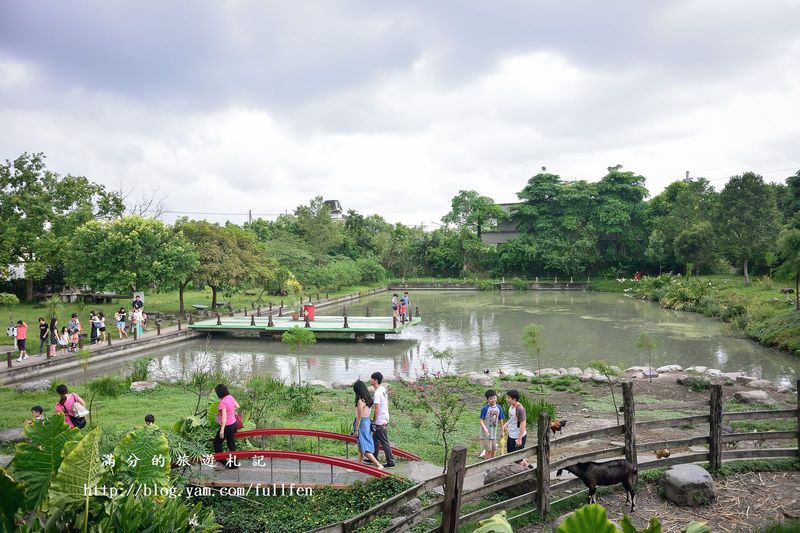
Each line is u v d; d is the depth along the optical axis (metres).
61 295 39.00
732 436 7.45
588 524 3.76
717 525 5.88
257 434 9.45
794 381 17.31
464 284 61.97
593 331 29.17
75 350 21.75
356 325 28.28
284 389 15.84
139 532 5.01
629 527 3.73
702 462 7.45
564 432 11.55
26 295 40.25
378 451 9.48
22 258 37.28
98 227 30.14
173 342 26.78
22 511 4.94
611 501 6.64
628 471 6.35
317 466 9.00
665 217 55.56
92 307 36.00
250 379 16.31
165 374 19.36
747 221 40.56
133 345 24.12
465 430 11.95
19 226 36.22
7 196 36.47
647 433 11.30
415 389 14.82
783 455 7.48
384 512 5.01
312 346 26.05
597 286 57.12
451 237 68.56
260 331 28.48
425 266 70.44
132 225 30.02
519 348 24.84
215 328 27.81
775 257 37.38
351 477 8.38
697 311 36.38
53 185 38.88
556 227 63.09
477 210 70.94
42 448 5.28
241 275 34.16
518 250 63.09
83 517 4.83
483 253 66.44
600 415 13.27
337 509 7.44
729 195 42.12
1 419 12.66
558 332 29.14
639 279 57.78
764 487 6.79
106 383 15.82
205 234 34.56
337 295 49.06
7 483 4.77
